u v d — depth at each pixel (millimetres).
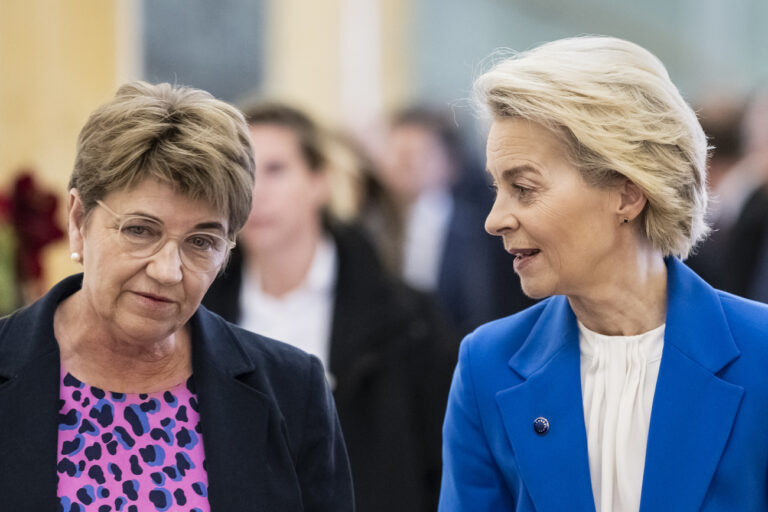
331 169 13188
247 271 13109
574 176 7520
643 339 7867
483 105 7680
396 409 12250
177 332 7691
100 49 17688
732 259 18484
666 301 7930
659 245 7797
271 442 7633
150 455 7293
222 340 7770
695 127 7719
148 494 7180
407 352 12469
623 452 7691
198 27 21250
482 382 8211
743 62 48938
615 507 7719
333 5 26859
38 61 16688
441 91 31812
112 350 7402
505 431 8039
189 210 6965
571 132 7441
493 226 7656
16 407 7125
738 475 7457
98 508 7055
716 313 7809
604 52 7586
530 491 7820
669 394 7652
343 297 12688
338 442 8086
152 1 19562
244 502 7320
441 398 12469
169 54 20156
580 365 8016
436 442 12398
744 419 7500
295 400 7836
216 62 22078
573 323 8102
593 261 7645
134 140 6855
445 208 21094
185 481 7293
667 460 7543
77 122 17281
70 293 7637
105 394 7387
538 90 7398
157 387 7523
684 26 47625
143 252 6992
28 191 10703
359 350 12375
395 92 29469
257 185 12805
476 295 19781
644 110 7512
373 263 12805
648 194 7535
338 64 27203
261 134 12938
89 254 7109
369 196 14289
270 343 8016
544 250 7633
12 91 16422
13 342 7355
